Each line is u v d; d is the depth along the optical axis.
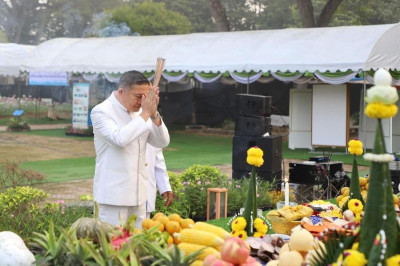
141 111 5.28
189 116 32.00
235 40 22.72
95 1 55.94
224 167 16.78
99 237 3.32
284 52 20.70
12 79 41.62
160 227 3.96
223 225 7.21
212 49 22.78
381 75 2.70
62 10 57.66
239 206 9.12
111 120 5.12
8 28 58.56
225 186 9.64
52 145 22.19
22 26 58.62
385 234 2.74
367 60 18.66
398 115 20.62
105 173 5.25
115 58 25.08
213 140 25.36
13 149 20.58
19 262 4.16
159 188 5.88
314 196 10.13
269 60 20.75
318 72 19.59
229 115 31.41
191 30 51.06
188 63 22.75
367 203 2.80
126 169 5.23
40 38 59.12
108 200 5.23
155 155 5.77
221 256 3.19
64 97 39.72
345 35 20.02
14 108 36.75
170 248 3.39
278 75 20.73
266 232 5.01
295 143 21.75
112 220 5.27
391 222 2.75
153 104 5.07
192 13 54.44
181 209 8.62
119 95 5.20
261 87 30.19
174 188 8.77
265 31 22.62
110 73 24.89
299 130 21.72
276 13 52.97
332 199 9.38
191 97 32.06
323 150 19.75
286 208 5.29
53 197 11.51
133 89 5.10
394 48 18.73
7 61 30.11
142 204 5.43
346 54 19.19
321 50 19.89
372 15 41.84
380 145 2.74
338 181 10.52
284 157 19.05
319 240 3.54
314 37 20.70
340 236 3.07
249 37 22.55
